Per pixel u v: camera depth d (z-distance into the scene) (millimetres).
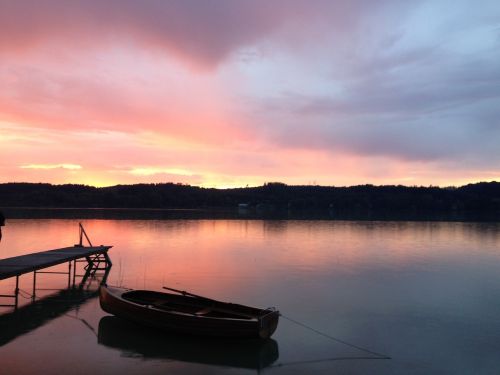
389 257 33719
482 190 146375
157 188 160250
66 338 13055
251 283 22469
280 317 16188
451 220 89562
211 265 27938
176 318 12852
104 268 25672
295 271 26406
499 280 24531
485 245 43062
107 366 11109
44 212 99500
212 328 12492
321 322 15719
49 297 18312
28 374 10477
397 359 12242
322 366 11648
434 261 32000
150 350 12195
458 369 11617
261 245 39906
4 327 14039
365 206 145250
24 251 32625
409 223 77500
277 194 164625
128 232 50938
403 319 16297
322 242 43594
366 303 18719
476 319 16375
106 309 14750
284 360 11977
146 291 14984
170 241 41688
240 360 11797
